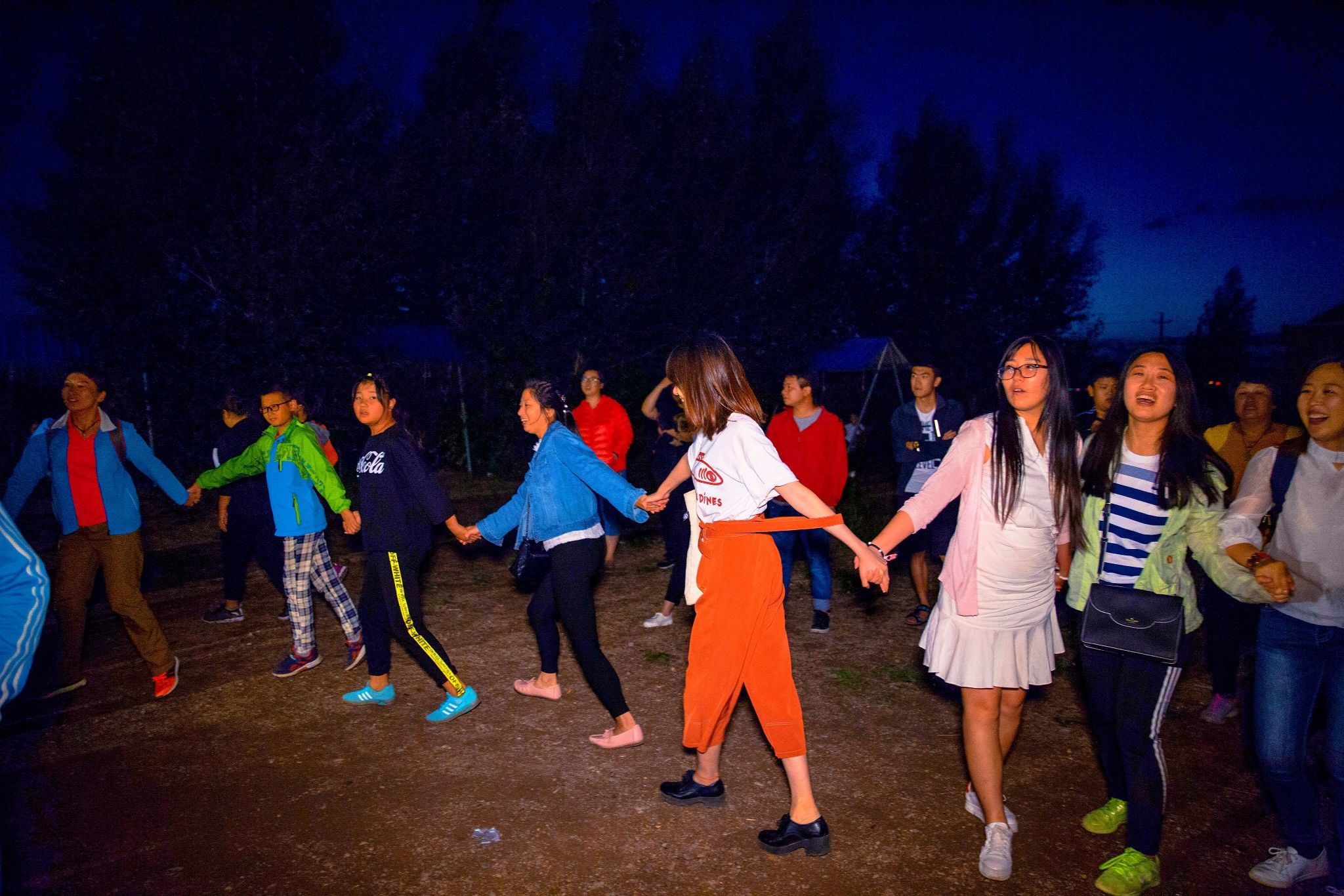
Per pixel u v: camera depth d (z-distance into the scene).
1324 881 3.06
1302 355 21.97
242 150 14.22
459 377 16.84
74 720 4.53
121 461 4.71
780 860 3.21
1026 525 2.98
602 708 4.64
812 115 25.39
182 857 3.25
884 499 12.80
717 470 3.23
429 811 3.58
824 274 25.36
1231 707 4.46
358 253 15.21
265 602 6.86
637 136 23.44
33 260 14.13
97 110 13.84
